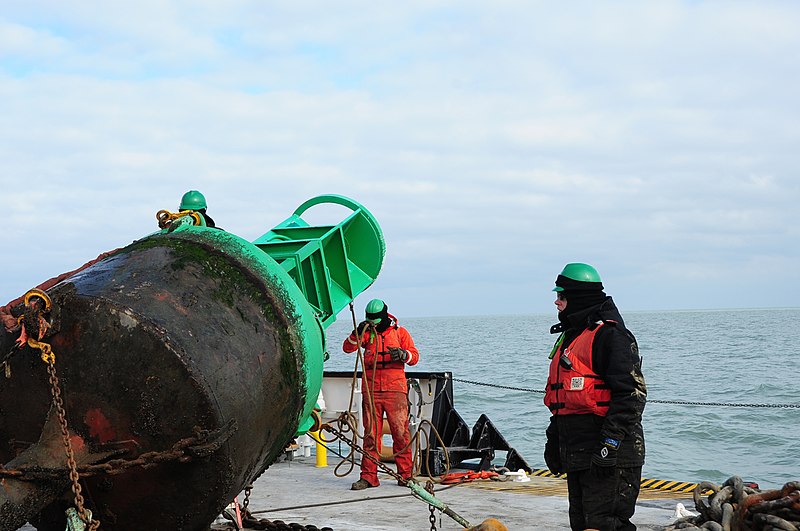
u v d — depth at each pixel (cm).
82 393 399
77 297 405
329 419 1125
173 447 396
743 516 572
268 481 955
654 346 6612
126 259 441
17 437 411
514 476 947
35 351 405
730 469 1430
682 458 1545
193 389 398
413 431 1047
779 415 2089
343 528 680
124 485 410
